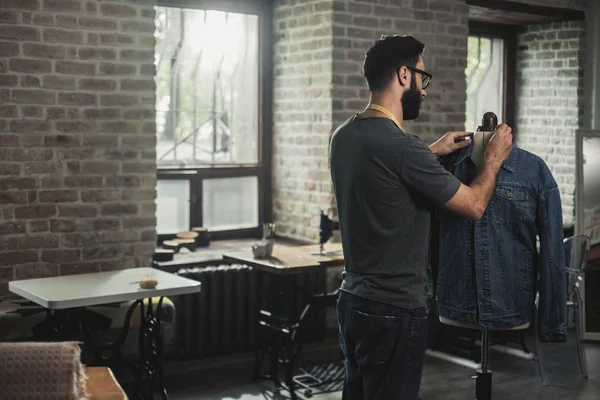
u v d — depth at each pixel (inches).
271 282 203.0
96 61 181.3
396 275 93.3
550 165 276.7
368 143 93.5
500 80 283.4
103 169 184.1
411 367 94.5
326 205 217.0
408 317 93.2
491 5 243.6
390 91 96.4
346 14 213.3
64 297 140.7
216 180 225.1
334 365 196.5
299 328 180.1
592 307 218.7
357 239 95.1
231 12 224.1
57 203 179.3
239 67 227.6
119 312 172.9
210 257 204.2
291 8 224.4
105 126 183.5
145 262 191.2
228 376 188.4
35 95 175.3
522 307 111.7
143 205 189.6
